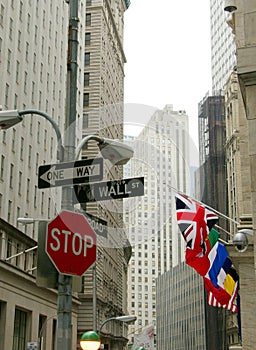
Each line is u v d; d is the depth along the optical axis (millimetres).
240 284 15453
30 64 52094
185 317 110188
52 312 51875
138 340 50062
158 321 131375
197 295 101625
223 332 80250
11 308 41656
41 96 54844
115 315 66750
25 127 49875
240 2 11922
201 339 97188
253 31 11398
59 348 7012
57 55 60906
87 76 66375
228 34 106312
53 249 5289
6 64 46000
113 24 79250
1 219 41438
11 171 46281
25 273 43875
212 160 80188
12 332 41688
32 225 49625
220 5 114062
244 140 17438
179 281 115375
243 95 11844
